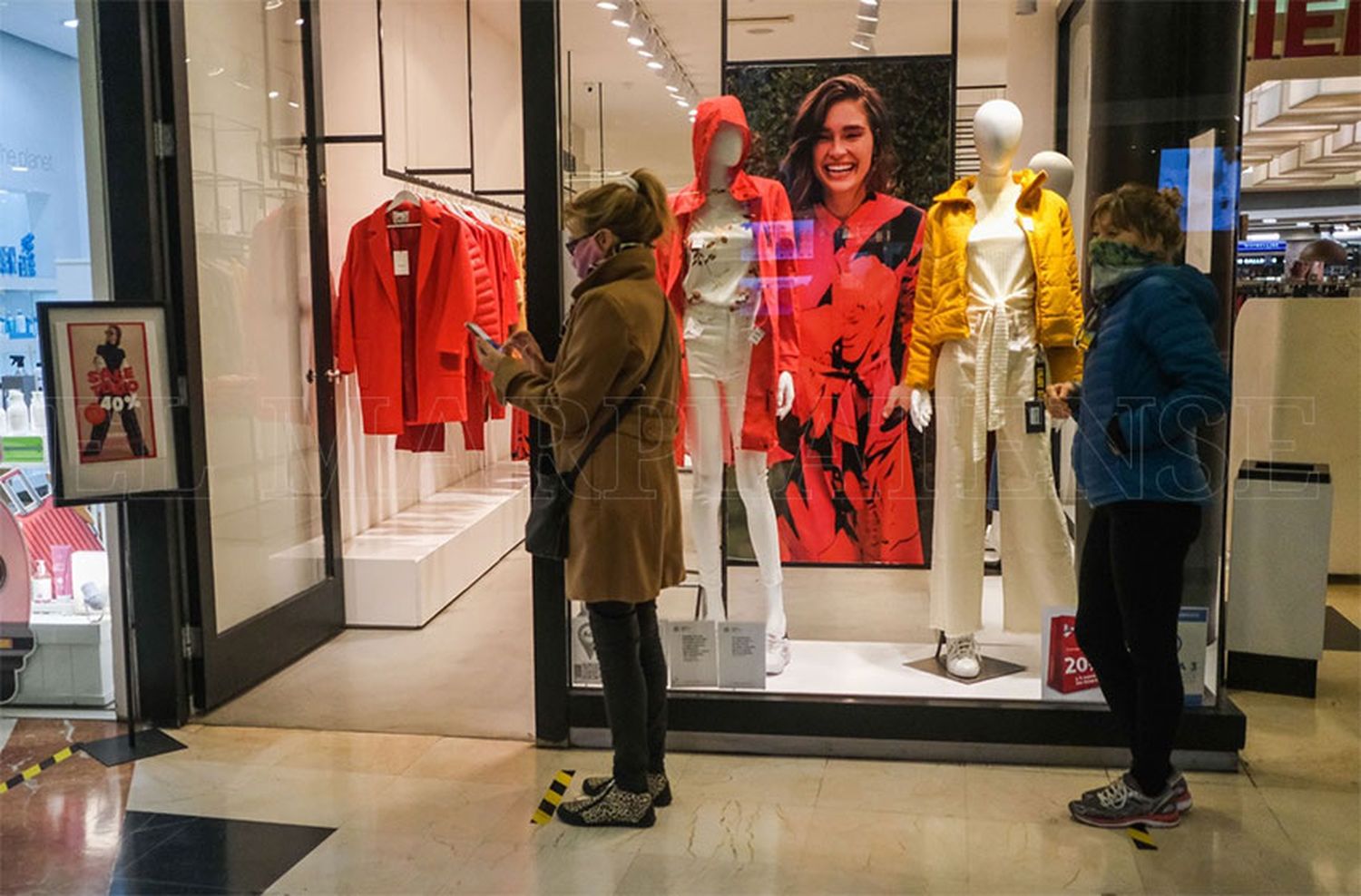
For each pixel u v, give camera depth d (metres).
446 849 2.51
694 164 3.02
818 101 3.34
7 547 3.43
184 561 3.34
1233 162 2.86
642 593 2.44
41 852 2.52
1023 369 3.07
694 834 2.57
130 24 3.15
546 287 2.96
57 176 3.23
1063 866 2.41
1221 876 2.37
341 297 4.04
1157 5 2.88
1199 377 2.35
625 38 2.95
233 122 3.58
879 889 2.31
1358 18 3.34
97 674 3.44
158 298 3.24
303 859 2.47
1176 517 2.42
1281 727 3.24
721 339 3.07
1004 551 3.13
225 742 3.20
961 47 3.33
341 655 3.99
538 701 3.11
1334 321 3.67
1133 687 2.60
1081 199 3.17
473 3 4.74
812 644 3.41
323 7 4.11
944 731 2.96
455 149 4.80
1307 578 3.46
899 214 3.45
